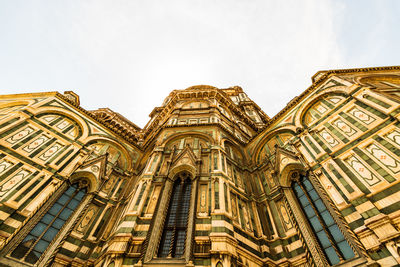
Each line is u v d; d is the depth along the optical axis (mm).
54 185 11547
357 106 12219
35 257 9383
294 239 10422
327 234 9602
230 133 18594
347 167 10180
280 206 12367
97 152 15727
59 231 10633
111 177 15188
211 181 11953
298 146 13680
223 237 8711
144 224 9852
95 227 11852
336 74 15859
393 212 7570
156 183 12164
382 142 9742
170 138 16562
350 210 8836
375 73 15516
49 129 14172
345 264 8148
